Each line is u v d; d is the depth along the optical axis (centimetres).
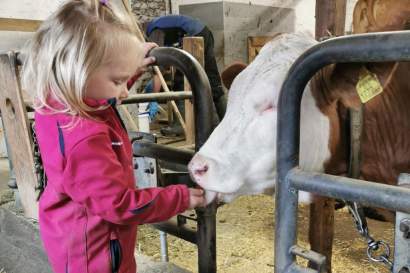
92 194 99
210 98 125
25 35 439
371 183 80
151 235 290
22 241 199
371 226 293
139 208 101
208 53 431
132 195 101
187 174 167
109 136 104
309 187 89
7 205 231
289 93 88
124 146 112
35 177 187
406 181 93
